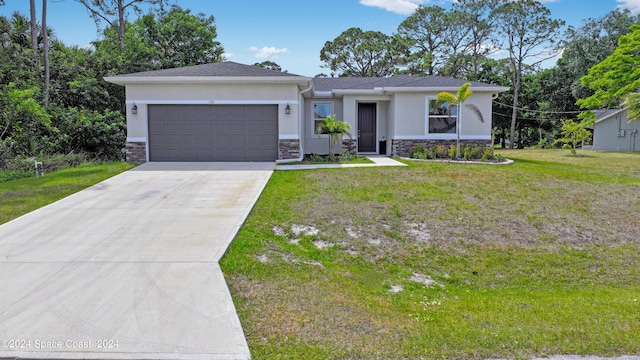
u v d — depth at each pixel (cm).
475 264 632
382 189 982
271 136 1415
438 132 1648
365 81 1917
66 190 973
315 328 401
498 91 1619
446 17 3712
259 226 714
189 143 1412
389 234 716
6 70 1681
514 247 689
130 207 825
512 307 486
